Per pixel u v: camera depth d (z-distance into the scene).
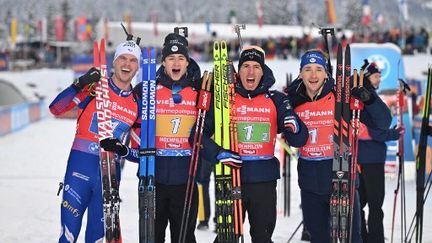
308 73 7.85
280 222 12.78
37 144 29.19
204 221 12.24
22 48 85.31
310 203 8.11
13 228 12.00
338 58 7.70
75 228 7.74
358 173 8.68
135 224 12.28
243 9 175.88
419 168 8.63
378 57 17.73
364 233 9.59
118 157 7.95
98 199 7.83
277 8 134.00
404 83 11.43
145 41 66.06
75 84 7.63
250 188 7.75
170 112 7.86
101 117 7.59
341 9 142.25
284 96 7.98
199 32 69.88
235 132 7.70
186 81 7.98
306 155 8.05
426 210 13.60
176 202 7.90
